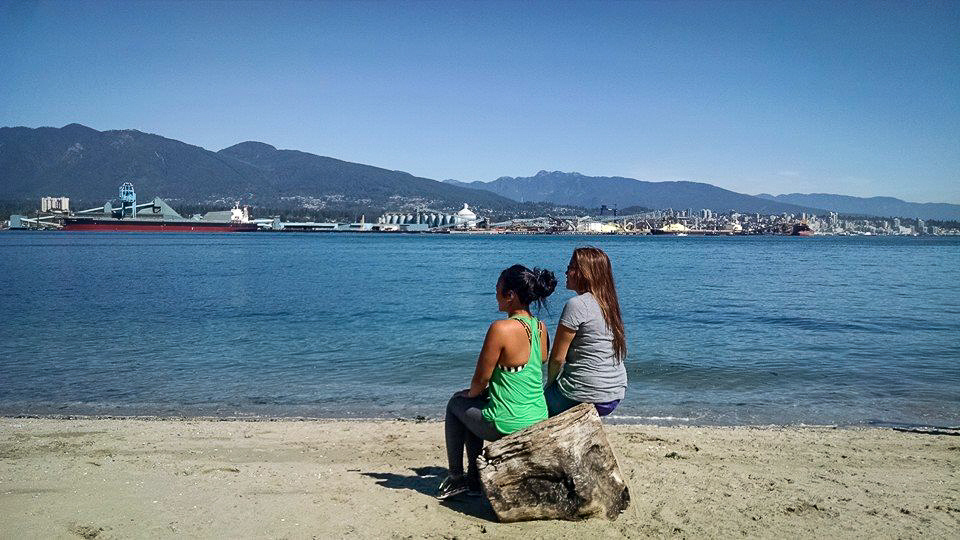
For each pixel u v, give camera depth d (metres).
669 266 55.16
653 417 9.22
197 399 10.36
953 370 12.38
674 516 4.89
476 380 4.88
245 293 28.83
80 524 4.64
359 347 15.04
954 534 4.64
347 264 56.41
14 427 8.32
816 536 4.57
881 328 17.98
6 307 23.09
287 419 9.08
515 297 4.92
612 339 5.04
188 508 5.01
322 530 4.61
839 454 6.94
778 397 10.39
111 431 8.07
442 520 4.80
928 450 7.17
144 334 17.05
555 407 5.23
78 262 54.81
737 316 20.73
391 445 7.37
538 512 4.74
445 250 97.19
